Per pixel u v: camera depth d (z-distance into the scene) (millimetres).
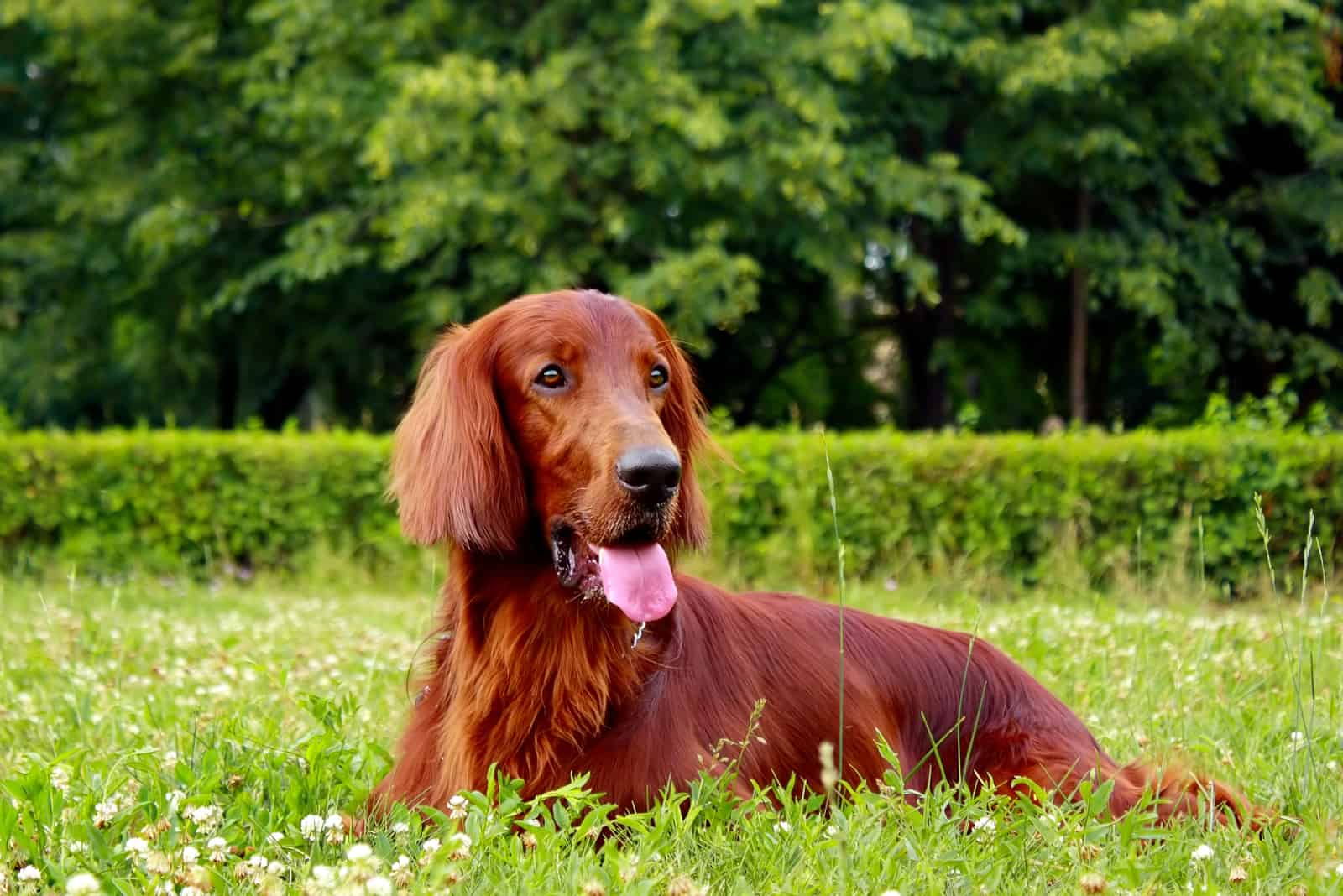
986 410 21109
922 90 16203
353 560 10828
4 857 2881
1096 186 16562
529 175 14555
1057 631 6141
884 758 3631
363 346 18562
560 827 3053
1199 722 4414
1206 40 14812
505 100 13523
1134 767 3686
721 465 10109
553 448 3160
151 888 2664
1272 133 17859
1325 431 10734
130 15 16453
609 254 15422
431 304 14820
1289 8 14797
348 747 3801
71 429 24750
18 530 11031
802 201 13961
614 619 3201
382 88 14945
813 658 3691
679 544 3424
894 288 19109
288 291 17344
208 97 17297
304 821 2947
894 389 22453
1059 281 18531
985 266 18578
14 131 19172
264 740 3854
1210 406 10938
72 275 18172
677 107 13539
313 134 15680
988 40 14422
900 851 2912
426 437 3312
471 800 2924
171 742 3975
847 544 10047
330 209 16484
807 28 15227
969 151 15914
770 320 19500
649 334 3330
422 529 3244
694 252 14359
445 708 3393
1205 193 18281
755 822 3031
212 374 20188
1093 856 2961
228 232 17344
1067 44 14953
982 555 9828
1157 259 16328
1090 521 9938
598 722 3160
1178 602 7797
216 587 10258
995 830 3064
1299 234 17578
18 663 5707
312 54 15469
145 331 19062
